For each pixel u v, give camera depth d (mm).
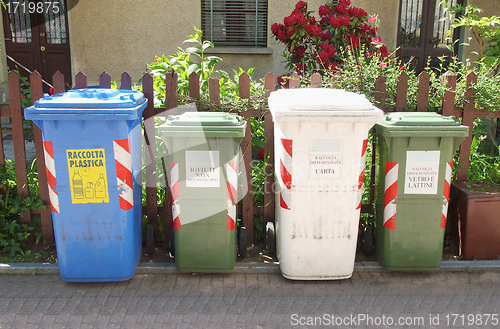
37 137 3830
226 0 8008
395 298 3367
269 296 3383
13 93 3730
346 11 5789
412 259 3586
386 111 3998
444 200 3490
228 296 3381
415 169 3428
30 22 8344
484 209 3719
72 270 3412
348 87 4082
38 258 3838
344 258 3482
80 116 3068
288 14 7992
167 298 3346
